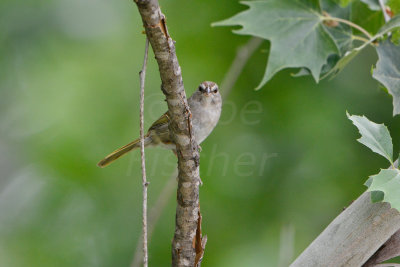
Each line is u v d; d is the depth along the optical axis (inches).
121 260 464.1
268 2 296.4
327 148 462.9
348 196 464.8
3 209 537.0
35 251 484.1
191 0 519.2
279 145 474.6
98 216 483.2
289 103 475.2
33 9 535.5
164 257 460.4
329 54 289.0
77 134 492.4
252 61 493.0
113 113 505.0
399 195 194.7
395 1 291.4
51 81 525.7
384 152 211.9
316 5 294.2
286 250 351.9
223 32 509.7
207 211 473.7
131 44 540.4
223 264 458.9
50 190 495.5
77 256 473.1
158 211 363.3
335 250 236.1
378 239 231.3
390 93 259.6
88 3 550.9
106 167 492.4
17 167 560.4
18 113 541.0
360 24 317.1
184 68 507.8
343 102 464.8
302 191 470.9
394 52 266.7
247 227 471.2
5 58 530.9
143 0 191.8
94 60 531.5
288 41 288.7
